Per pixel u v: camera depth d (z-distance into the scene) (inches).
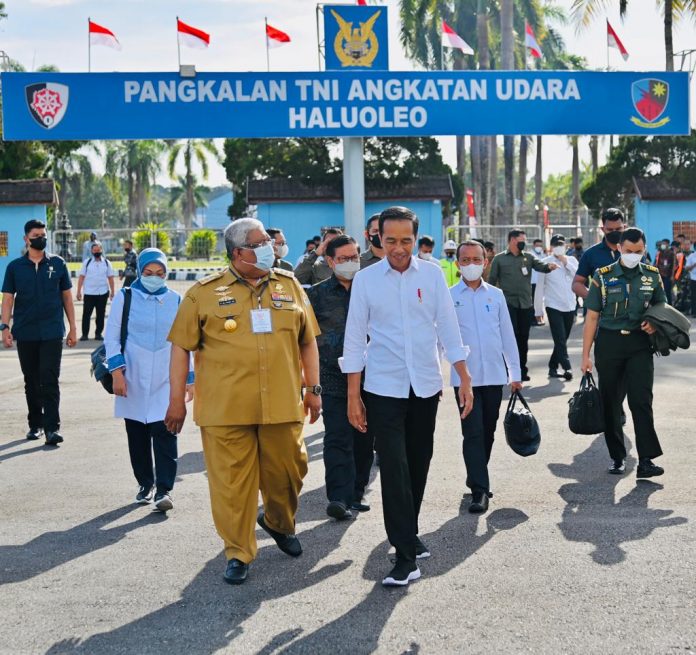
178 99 820.6
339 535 252.5
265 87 827.4
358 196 892.6
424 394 216.2
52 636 187.0
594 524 255.4
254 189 1193.4
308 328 227.8
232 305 216.4
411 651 175.5
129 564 231.0
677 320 299.7
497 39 1898.4
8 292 378.6
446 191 1191.6
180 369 220.5
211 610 199.2
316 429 406.0
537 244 973.2
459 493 292.5
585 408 310.0
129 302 282.8
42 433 395.9
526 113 863.1
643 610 192.9
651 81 877.8
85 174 3267.7
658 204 1282.0
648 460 303.3
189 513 277.3
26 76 810.2
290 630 187.2
